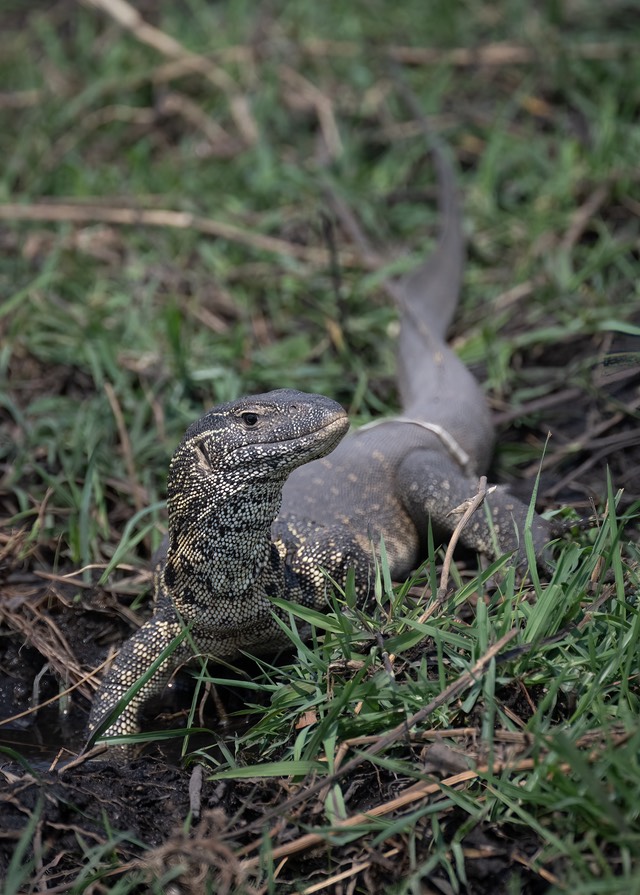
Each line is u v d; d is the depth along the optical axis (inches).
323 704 301.3
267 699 340.5
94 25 748.6
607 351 455.2
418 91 660.1
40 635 373.4
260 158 616.4
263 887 265.0
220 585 329.1
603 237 530.6
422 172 621.3
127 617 379.6
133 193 614.2
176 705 354.9
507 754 269.9
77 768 305.1
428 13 704.4
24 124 678.5
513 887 254.1
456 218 545.0
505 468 434.0
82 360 496.1
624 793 244.4
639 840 242.8
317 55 682.8
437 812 269.3
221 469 320.2
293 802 270.5
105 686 340.2
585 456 424.2
